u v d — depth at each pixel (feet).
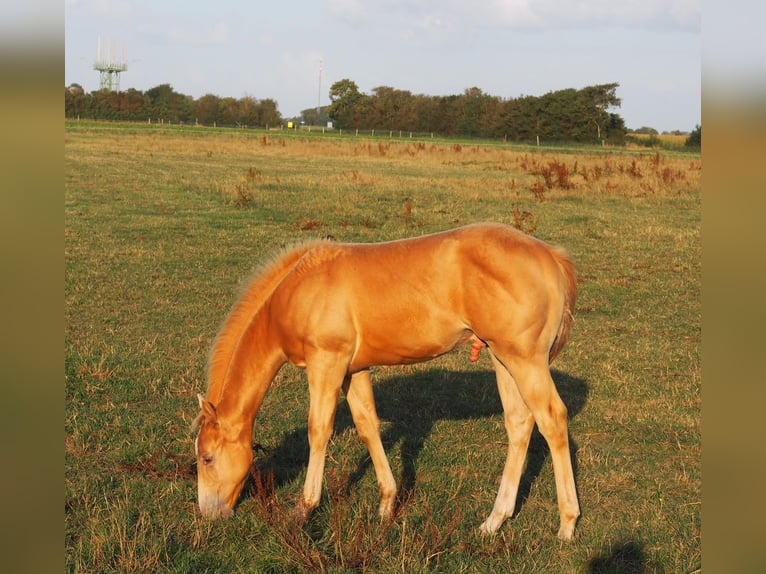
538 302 13.75
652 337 28.81
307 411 21.06
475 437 19.63
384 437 19.52
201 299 33.09
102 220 51.72
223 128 253.03
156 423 19.61
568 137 219.20
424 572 12.55
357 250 14.97
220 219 53.42
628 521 14.99
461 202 62.54
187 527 14.30
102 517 14.51
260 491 14.43
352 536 13.62
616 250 44.65
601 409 21.52
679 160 119.03
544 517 15.14
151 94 302.66
